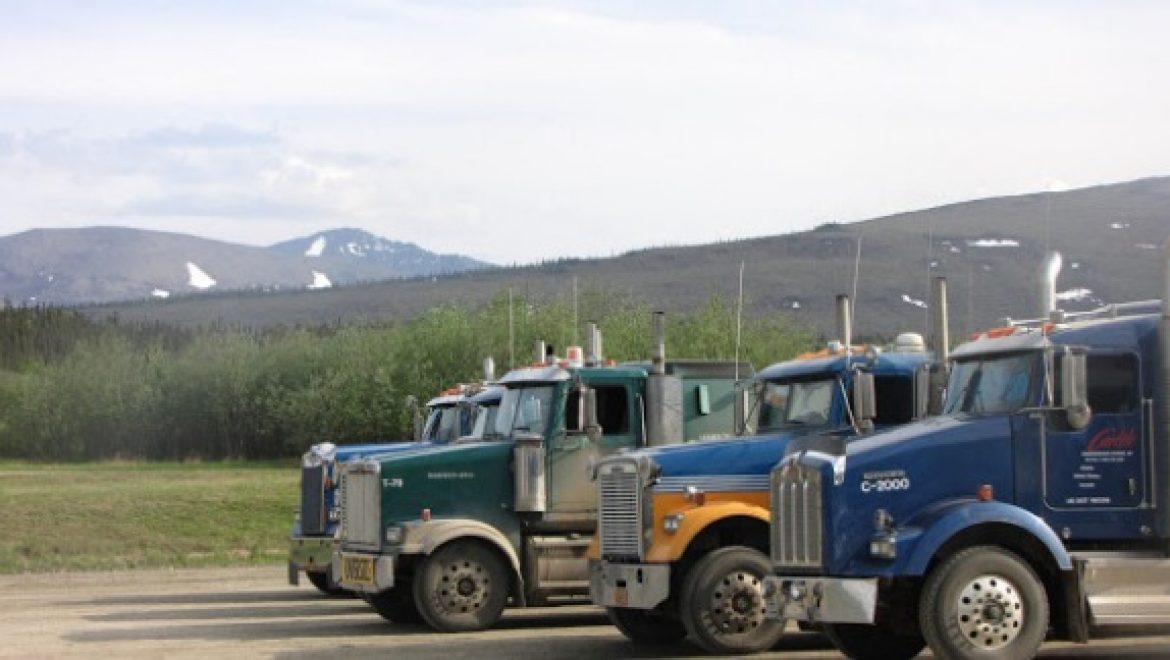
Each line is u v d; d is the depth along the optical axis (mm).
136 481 69312
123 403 116875
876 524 18656
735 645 21625
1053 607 18828
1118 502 19016
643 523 22125
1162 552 19000
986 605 18188
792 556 19297
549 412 26188
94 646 24312
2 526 48938
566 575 26047
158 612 30344
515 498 26016
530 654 22391
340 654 22641
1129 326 19281
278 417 111438
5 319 197000
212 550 48250
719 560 21703
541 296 93125
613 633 25203
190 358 118000
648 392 26266
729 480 22281
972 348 20000
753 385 23938
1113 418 19109
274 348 117438
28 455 119500
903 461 18859
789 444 19969
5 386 122938
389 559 25625
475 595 25688
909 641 20625
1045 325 19656
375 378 95562
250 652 23156
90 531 49250
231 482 66000
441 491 26078
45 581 39062
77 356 122562
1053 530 18891
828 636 21078
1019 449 18984
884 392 22750
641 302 89500
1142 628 18953
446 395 31891
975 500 18703
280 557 45844
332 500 30953
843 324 23734
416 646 23531
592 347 27172
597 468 23156
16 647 24250
